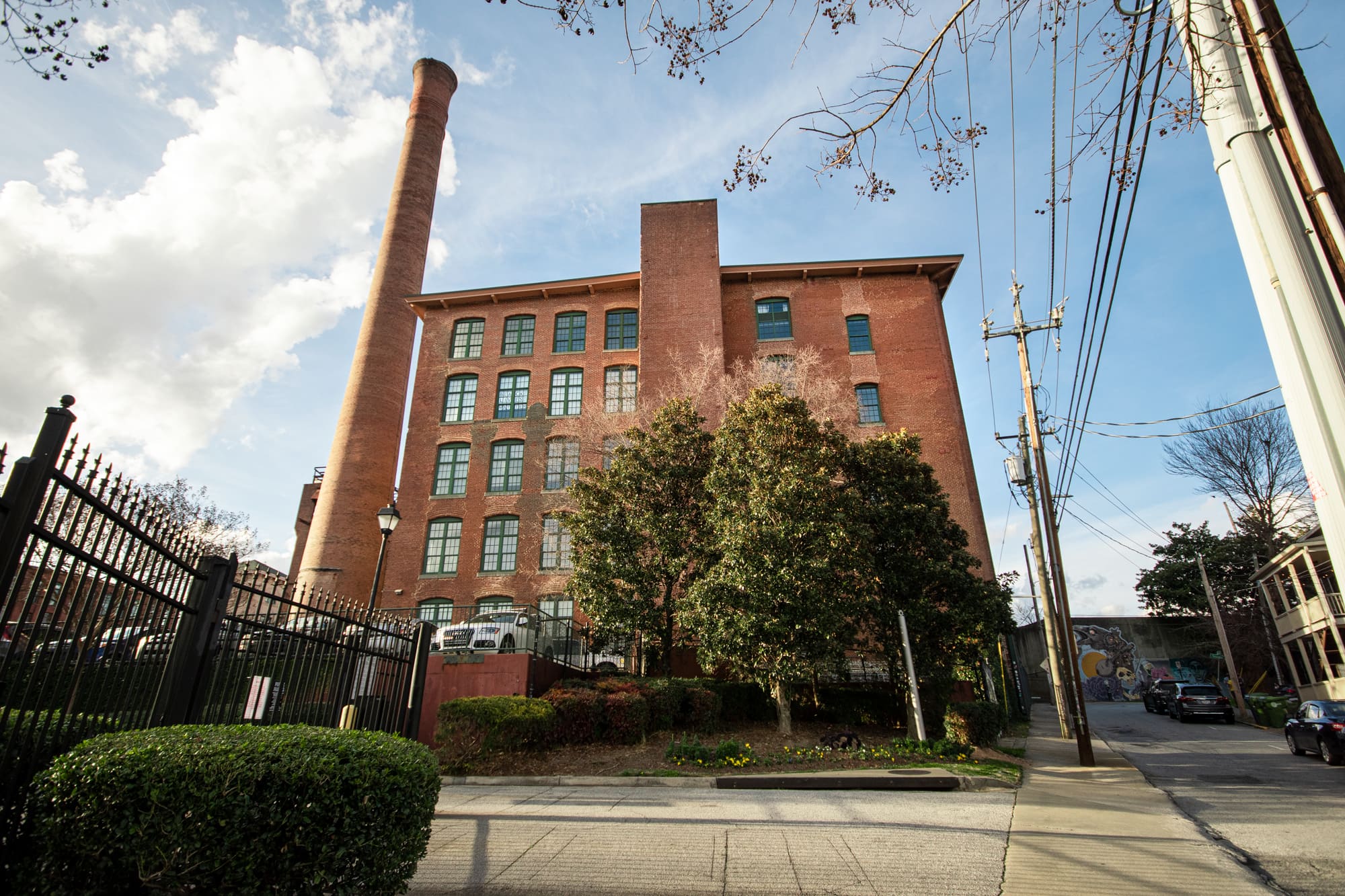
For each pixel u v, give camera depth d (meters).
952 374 31.44
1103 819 8.87
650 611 18.98
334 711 7.45
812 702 18.77
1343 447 3.04
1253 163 3.55
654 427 21.36
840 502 16.78
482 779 12.01
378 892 4.02
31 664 3.86
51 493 3.86
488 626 15.95
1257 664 41.44
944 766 13.12
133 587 4.66
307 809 3.78
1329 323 3.16
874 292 32.38
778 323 32.22
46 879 3.67
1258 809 9.81
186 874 3.63
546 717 13.80
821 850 6.91
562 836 7.38
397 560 30.03
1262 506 38.94
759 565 15.54
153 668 5.01
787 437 17.61
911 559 17.94
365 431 32.50
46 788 3.67
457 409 32.75
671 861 6.46
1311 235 3.30
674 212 33.34
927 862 6.59
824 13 5.64
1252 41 3.60
